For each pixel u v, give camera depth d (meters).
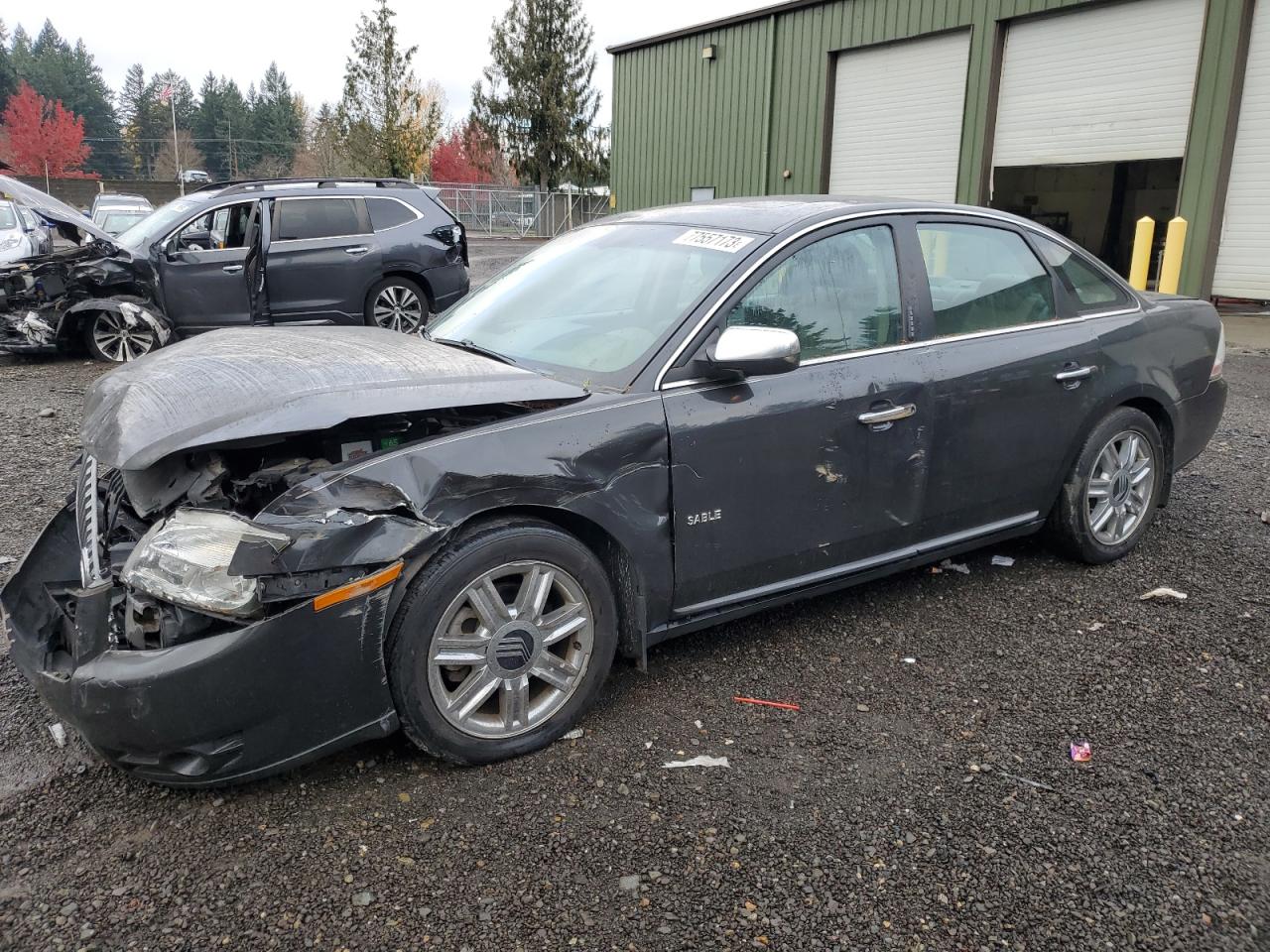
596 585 3.00
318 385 2.82
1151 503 4.61
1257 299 13.33
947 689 3.37
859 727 3.12
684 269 3.46
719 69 20.66
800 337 3.40
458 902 2.32
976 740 3.05
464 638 2.79
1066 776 2.85
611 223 4.18
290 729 2.56
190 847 2.51
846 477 3.49
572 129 43.69
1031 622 3.91
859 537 3.61
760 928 2.25
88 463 3.32
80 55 101.88
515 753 2.92
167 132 101.62
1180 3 13.45
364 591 2.56
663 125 22.45
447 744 2.79
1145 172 19.19
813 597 3.86
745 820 2.64
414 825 2.60
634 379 3.11
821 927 2.26
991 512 4.05
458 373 3.03
